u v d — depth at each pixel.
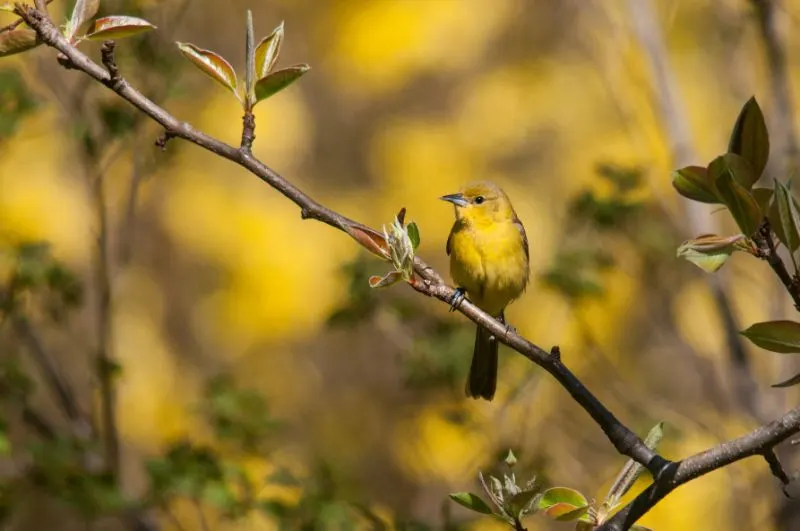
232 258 16.20
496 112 16.75
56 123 13.70
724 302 11.35
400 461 15.60
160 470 9.24
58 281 10.23
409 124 17.17
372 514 9.34
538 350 4.87
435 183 16.80
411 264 4.75
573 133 16.45
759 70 12.45
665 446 11.58
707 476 12.53
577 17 16.67
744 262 12.93
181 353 16.17
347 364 17.00
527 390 11.34
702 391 13.68
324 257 16.36
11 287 10.16
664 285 12.95
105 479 9.20
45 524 12.36
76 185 13.98
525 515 4.58
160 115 4.64
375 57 17.12
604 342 13.59
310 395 16.73
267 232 16.20
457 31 16.95
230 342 16.31
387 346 17.05
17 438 11.24
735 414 11.77
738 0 12.41
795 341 4.49
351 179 17.31
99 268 11.06
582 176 15.98
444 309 12.00
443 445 13.54
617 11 12.38
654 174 12.53
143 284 16.08
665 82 11.95
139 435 15.10
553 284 11.08
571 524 11.13
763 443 4.60
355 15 17.41
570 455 12.11
